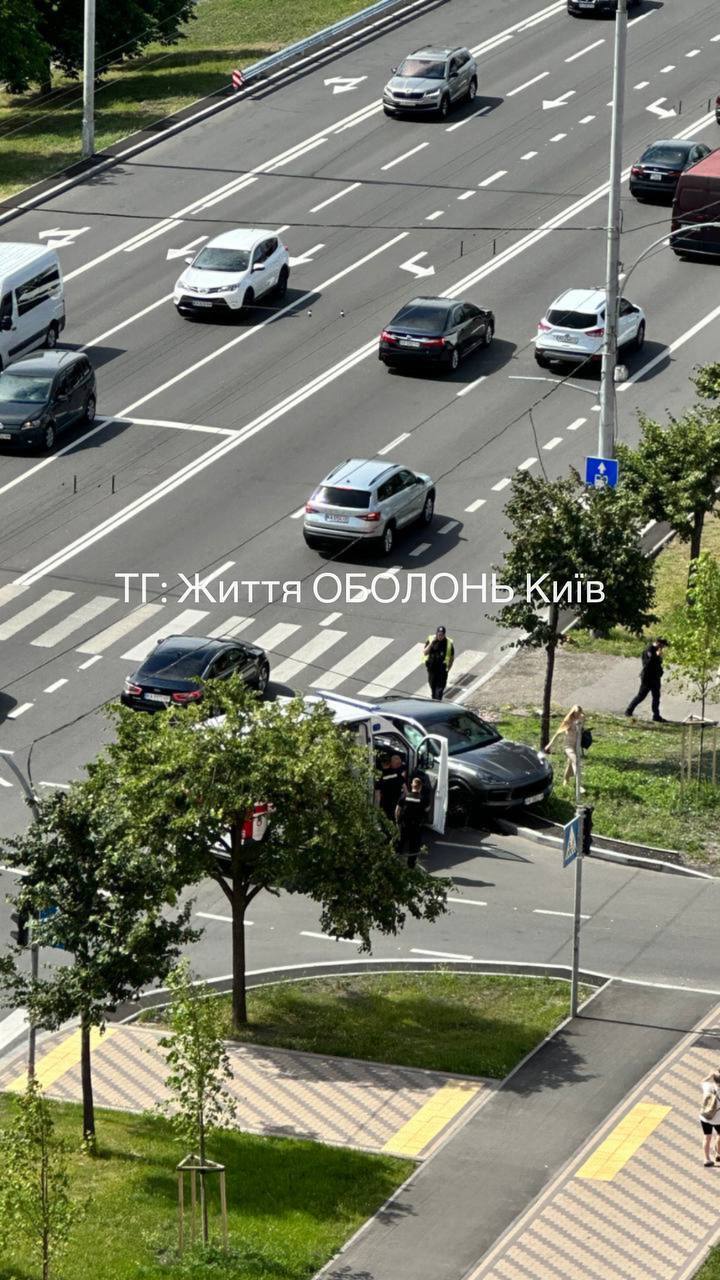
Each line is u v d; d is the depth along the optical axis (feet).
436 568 202.28
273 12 389.60
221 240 266.77
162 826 116.47
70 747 164.86
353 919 118.73
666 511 190.80
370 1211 100.83
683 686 163.32
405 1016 123.34
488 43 350.84
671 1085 113.80
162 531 210.18
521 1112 110.93
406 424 233.76
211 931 137.28
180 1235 97.14
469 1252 97.09
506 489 217.56
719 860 146.82
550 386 242.78
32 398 228.02
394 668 182.09
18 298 248.73
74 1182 103.50
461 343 246.47
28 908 109.81
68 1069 118.52
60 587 197.57
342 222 288.92
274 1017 123.44
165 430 234.58
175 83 348.79
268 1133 109.29
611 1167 104.83
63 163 313.12
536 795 153.07
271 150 314.14
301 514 213.87
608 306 184.44
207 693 120.88
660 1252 96.78
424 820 148.05
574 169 301.22
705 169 272.10
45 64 337.72
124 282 275.18
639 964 130.82
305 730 119.34
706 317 259.60
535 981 128.16
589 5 354.13
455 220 287.69
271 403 240.53
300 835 116.88
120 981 107.34
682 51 341.82
